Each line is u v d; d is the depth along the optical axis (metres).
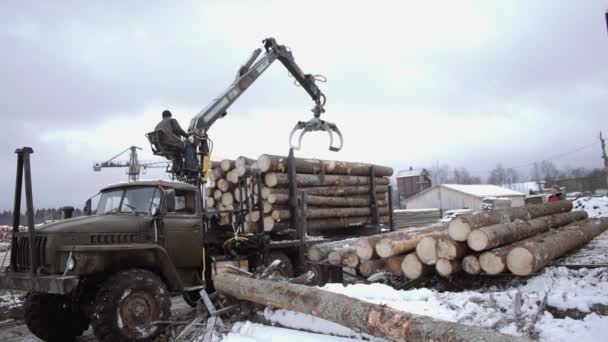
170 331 5.89
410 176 63.19
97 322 5.41
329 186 10.95
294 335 4.71
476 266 6.14
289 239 9.82
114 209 7.02
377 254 7.20
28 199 5.75
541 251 5.95
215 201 11.01
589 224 9.56
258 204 9.43
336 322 4.31
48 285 5.47
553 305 4.51
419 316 3.68
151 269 6.44
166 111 8.65
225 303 6.05
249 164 10.22
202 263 7.38
